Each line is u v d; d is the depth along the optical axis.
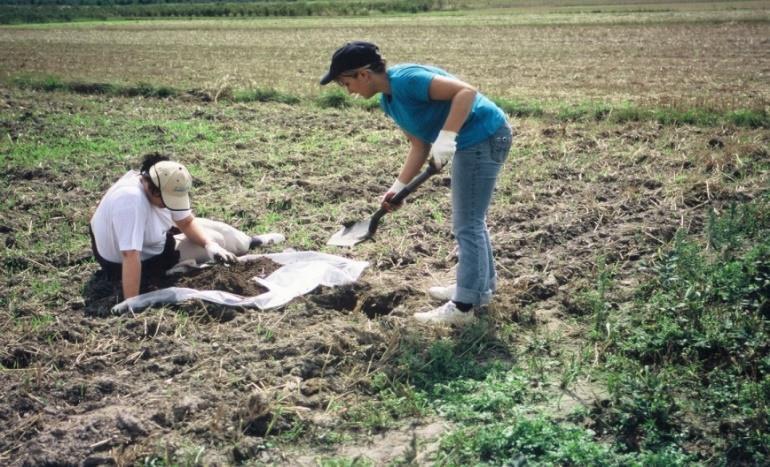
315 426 3.97
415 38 27.11
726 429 3.93
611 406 4.11
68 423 3.93
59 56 21.98
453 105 4.39
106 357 4.56
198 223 5.68
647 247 6.15
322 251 6.20
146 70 17.98
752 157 8.37
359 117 11.36
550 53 20.91
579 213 6.86
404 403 4.14
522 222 6.79
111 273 5.49
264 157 8.99
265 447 3.82
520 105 11.61
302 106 12.42
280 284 5.41
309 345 4.62
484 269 4.80
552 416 4.05
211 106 12.52
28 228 6.68
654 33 25.97
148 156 5.29
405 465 3.60
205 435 3.88
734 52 19.70
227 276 5.36
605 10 41.47
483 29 30.38
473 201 4.71
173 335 4.78
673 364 4.57
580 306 5.24
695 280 5.20
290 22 39.84
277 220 6.94
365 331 4.76
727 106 10.95
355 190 7.72
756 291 5.12
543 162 8.62
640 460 3.66
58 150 9.34
